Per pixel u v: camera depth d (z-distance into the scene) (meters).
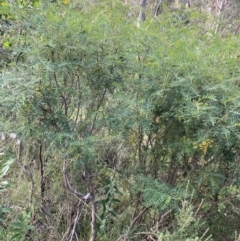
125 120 1.92
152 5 5.04
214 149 1.97
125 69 1.98
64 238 2.28
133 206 2.34
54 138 1.86
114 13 2.10
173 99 1.89
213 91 1.85
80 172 2.23
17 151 2.45
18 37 1.94
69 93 1.95
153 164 2.17
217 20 2.94
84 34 1.80
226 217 2.31
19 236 2.04
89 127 2.06
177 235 1.82
